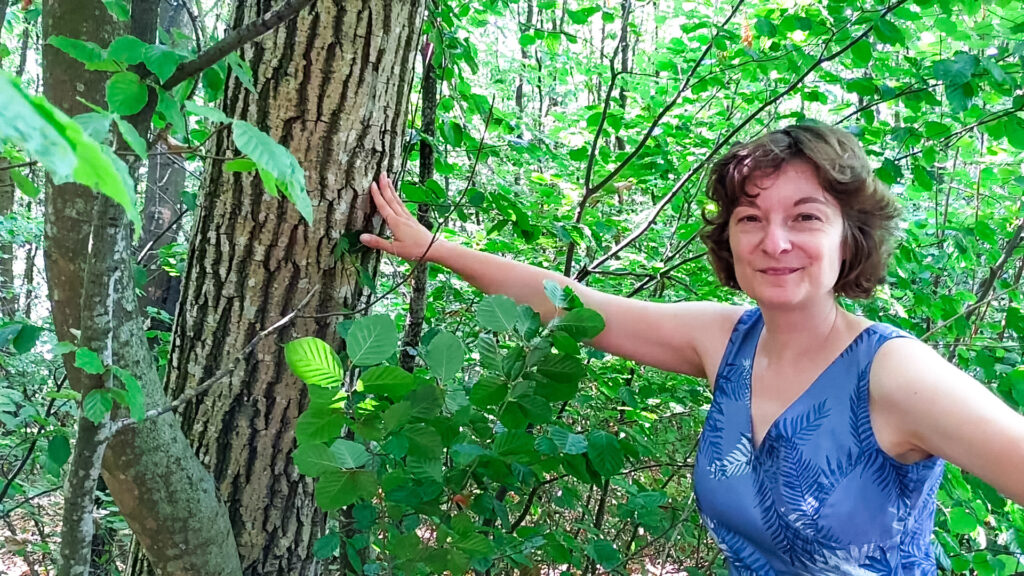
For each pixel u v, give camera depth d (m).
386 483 1.35
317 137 1.45
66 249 1.24
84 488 0.90
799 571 1.32
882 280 1.46
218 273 1.52
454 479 1.46
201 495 1.38
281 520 1.62
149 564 1.62
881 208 1.36
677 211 3.11
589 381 2.66
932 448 1.12
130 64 0.85
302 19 1.41
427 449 1.29
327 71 1.43
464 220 2.25
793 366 1.35
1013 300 2.73
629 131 3.83
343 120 1.46
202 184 1.55
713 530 1.49
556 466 1.54
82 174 0.33
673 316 1.65
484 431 1.50
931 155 2.37
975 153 3.03
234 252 1.50
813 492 1.25
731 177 1.36
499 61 5.57
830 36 2.46
